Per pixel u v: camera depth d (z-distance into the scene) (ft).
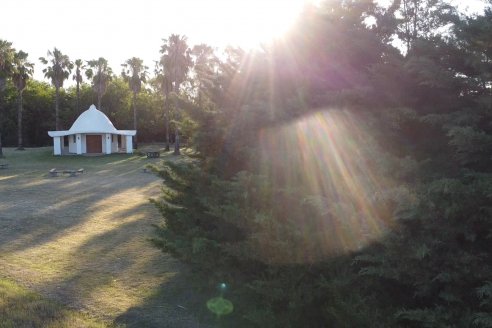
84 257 26.81
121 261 25.86
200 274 17.80
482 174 11.39
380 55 16.79
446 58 14.64
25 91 217.56
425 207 10.71
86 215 41.86
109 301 19.54
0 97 197.98
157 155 130.00
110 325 16.94
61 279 22.57
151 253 27.35
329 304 13.47
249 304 16.22
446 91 14.49
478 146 11.59
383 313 12.29
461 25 13.46
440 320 10.76
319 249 13.16
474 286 10.98
